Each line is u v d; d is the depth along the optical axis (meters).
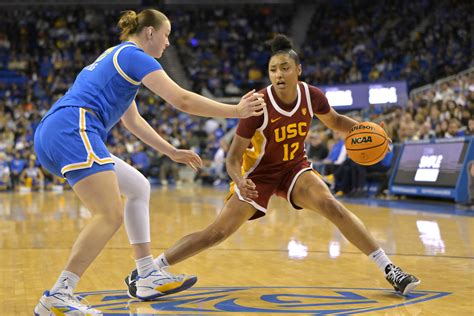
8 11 28.66
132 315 3.02
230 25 28.80
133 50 3.09
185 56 27.38
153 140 3.58
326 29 26.52
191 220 8.17
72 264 2.87
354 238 3.63
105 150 2.97
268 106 3.61
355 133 3.78
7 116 21.52
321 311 3.04
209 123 22.19
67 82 25.16
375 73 21.91
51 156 2.95
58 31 27.91
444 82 14.56
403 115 12.59
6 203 11.91
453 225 7.12
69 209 10.31
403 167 11.48
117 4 29.22
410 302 3.25
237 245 5.62
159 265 3.54
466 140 9.94
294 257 4.89
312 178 3.76
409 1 25.06
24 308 3.18
